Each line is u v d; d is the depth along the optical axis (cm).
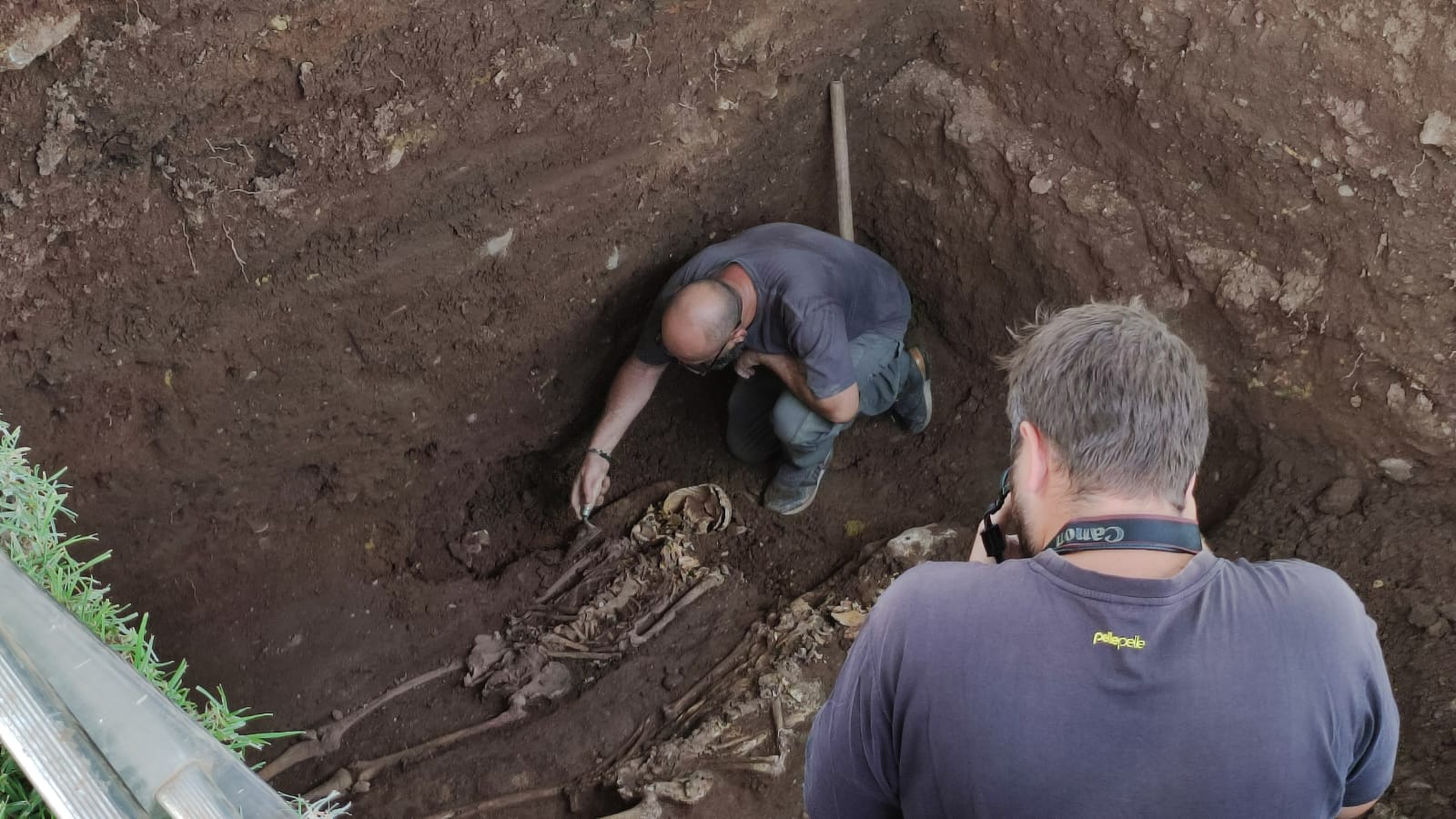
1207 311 334
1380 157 279
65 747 95
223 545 309
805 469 370
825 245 338
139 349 257
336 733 314
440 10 252
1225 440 346
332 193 261
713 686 324
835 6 336
